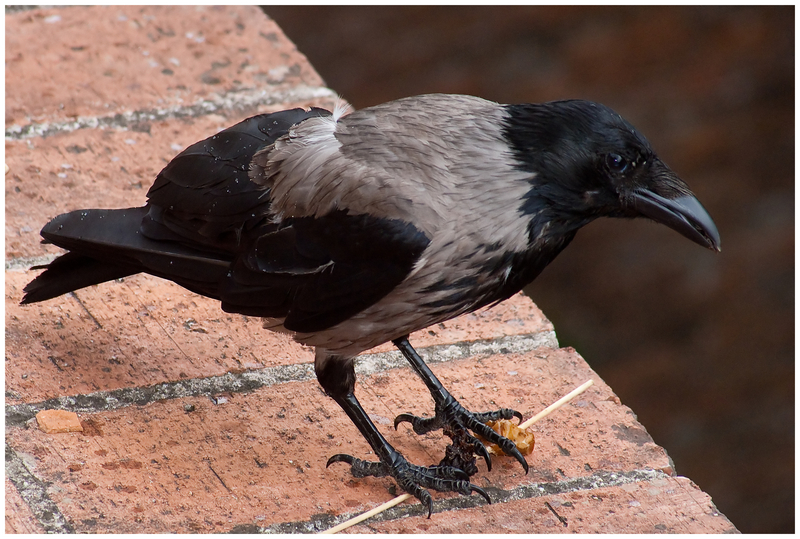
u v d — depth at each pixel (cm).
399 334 750
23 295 852
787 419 1535
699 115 1869
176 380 794
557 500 716
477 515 703
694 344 1616
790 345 1606
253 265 748
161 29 1196
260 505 696
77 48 1148
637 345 1619
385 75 2011
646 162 719
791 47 1950
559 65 1989
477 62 2016
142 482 702
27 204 943
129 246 763
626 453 758
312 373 820
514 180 712
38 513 667
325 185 725
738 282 1675
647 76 1944
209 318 862
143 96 1091
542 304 1670
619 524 696
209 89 1112
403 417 778
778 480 1478
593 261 1731
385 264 711
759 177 1780
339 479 728
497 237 713
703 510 711
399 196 705
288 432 763
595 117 712
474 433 750
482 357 847
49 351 803
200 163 768
